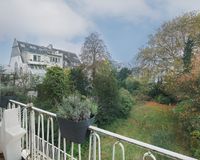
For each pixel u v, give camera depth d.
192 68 13.02
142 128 14.45
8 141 2.76
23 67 25.73
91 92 15.02
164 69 16.78
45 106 12.90
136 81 18.20
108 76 15.53
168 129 13.36
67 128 1.83
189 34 15.84
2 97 3.71
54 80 13.96
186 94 12.63
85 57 18.33
